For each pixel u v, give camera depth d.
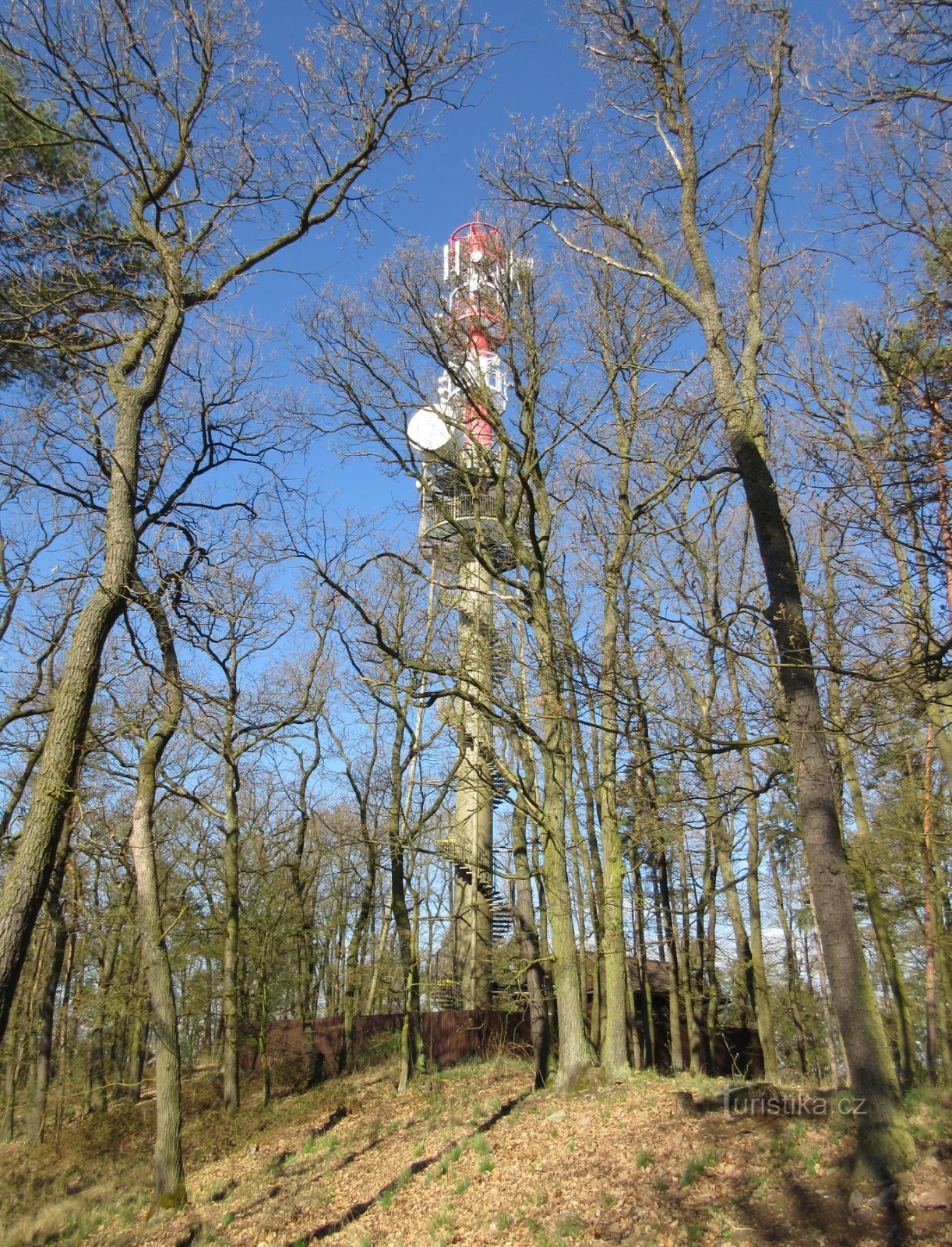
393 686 13.51
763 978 19.77
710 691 14.91
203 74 9.23
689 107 11.55
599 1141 12.12
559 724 15.48
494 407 15.26
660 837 18.86
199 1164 19.05
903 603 8.08
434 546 18.50
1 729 14.16
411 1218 11.57
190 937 25.62
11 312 9.49
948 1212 7.37
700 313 10.87
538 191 12.57
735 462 11.64
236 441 12.99
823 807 8.84
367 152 9.68
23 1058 26.70
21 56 8.72
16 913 7.15
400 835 20.70
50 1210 15.80
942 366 7.32
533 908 19.73
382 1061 27.98
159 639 12.41
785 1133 10.20
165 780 18.33
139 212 9.65
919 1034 27.64
